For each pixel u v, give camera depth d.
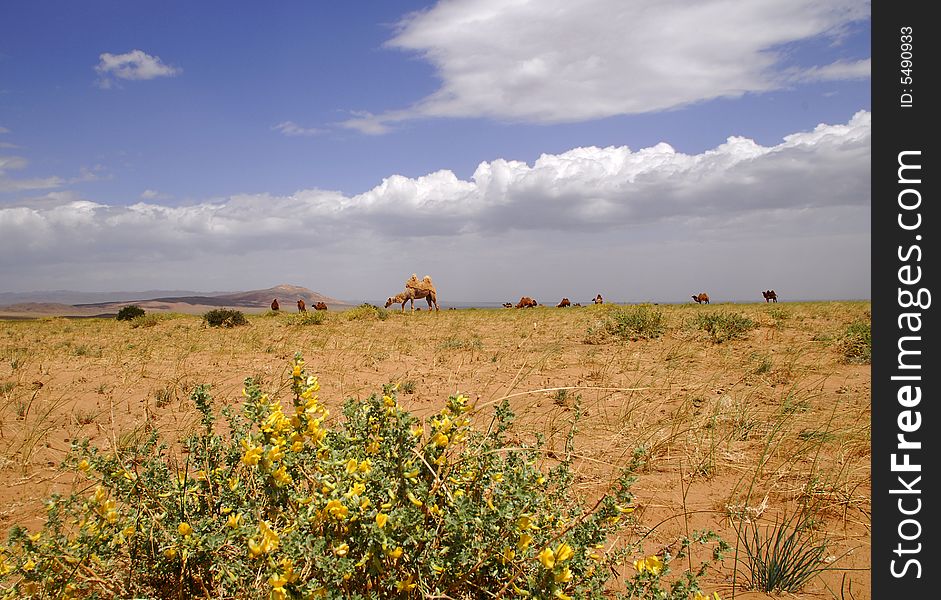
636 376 7.57
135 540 2.03
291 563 1.65
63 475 3.94
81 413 5.69
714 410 5.50
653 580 2.21
